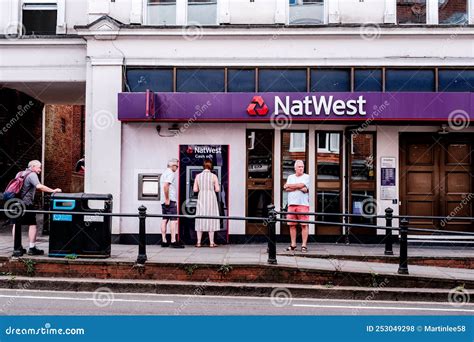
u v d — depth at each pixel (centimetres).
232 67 1194
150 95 1123
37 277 861
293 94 1130
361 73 1184
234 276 856
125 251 1025
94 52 1198
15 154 1482
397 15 1218
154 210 1192
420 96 1108
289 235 1192
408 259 998
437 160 1223
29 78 1250
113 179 1184
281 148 1208
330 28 1170
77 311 699
